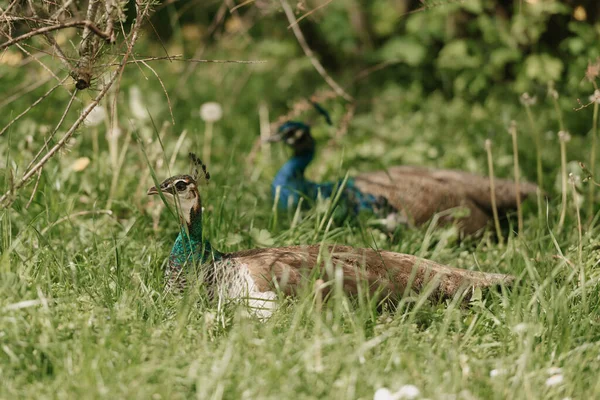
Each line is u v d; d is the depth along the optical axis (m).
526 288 8.73
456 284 8.95
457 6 16.95
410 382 6.88
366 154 15.21
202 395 6.37
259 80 19.70
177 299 8.60
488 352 7.71
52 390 6.51
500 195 12.82
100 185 11.98
